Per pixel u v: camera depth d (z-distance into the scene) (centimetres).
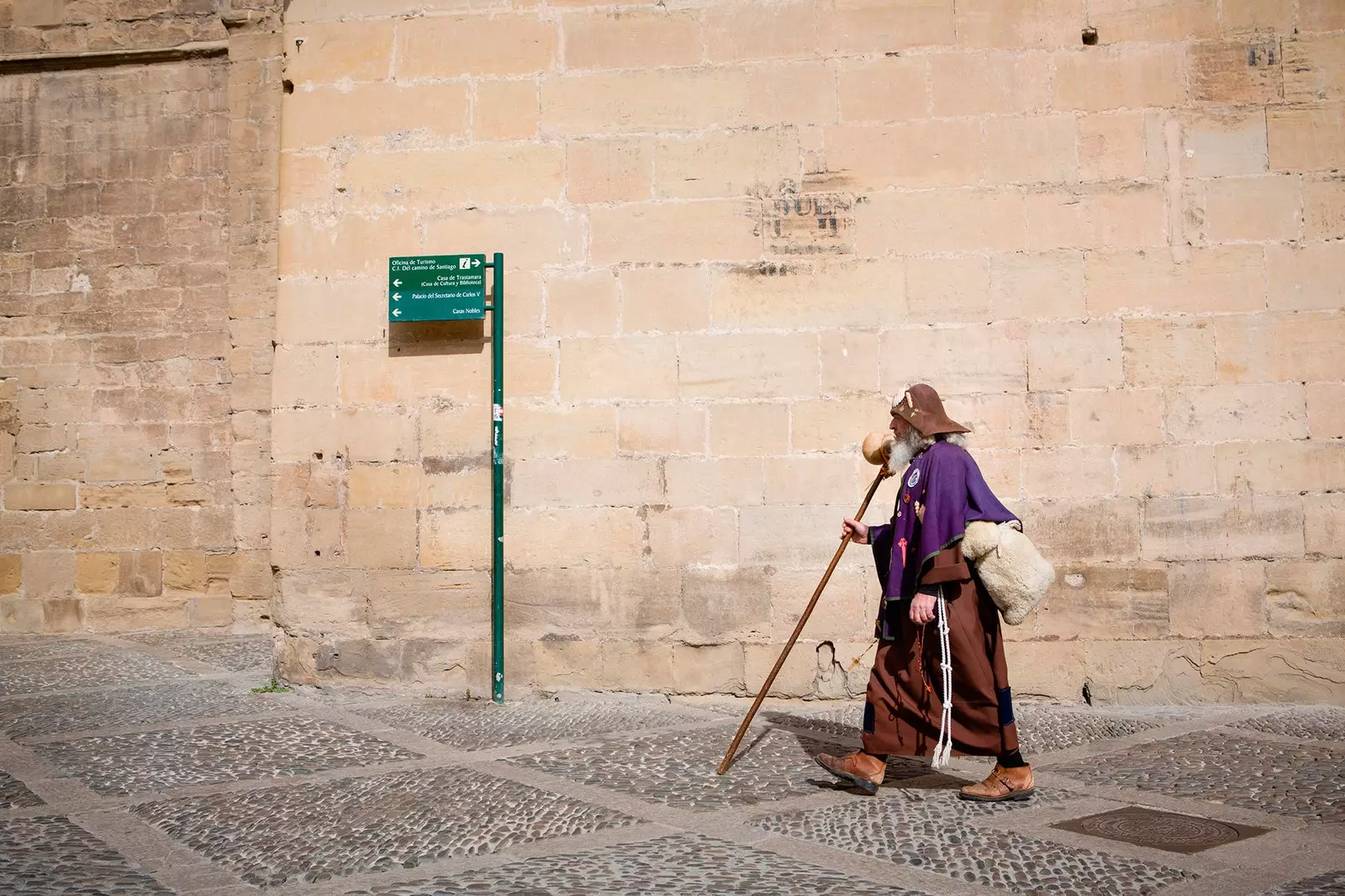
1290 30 671
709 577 680
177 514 1141
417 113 721
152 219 1162
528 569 691
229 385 1141
